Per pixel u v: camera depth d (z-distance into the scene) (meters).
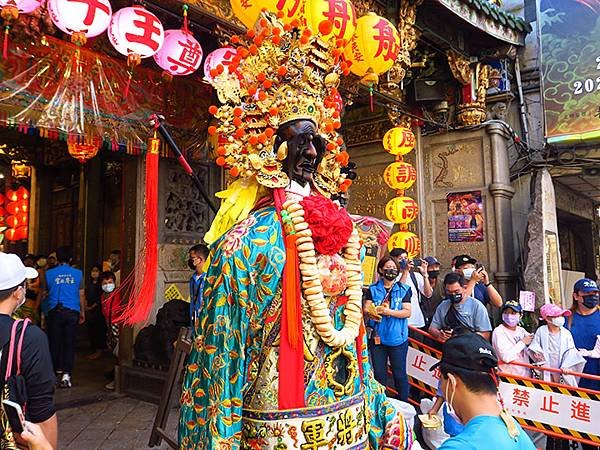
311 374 1.48
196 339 1.50
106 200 9.55
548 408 3.88
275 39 1.62
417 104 7.77
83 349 8.57
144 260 2.12
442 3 6.25
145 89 5.45
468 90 7.52
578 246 12.05
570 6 7.13
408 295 4.57
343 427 1.51
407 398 4.49
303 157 1.61
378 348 4.57
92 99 4.91
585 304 4.32
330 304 1.58
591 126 6.91
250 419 1.48
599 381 4.14
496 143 7.38
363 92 6.32
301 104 1.62
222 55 4.21
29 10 3.35
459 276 4.59
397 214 6.44
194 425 1.43
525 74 7.98
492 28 7.09
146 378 5.35
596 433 3.69
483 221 7.38
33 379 1.90
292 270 1.46
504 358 4.25
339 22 3.39
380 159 8.26
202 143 6.10
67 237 9.99
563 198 9.94
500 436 1.52
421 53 7.41
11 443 1.64
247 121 1.62
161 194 5.92
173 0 4.20
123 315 2.27
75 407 5.05
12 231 9.80
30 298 7.52
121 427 4.43
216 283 1.47
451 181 7.71
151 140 2.08
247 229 1.51
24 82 4.44
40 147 9.95
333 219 1.54
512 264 7.36
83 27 3.30
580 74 7.01
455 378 1.66
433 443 3.63
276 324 1.47
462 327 4.44
